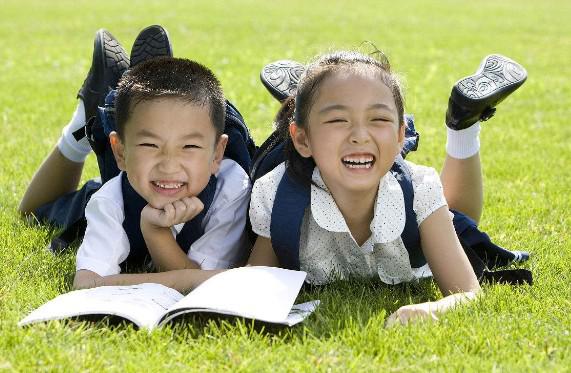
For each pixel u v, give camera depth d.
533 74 15.67
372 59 4.57
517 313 4.23
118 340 3.78
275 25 23.31
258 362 3.57
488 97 5.39
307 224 4.67
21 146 8.62
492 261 5.25
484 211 6.58
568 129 10.62
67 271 4.89
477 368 3.54
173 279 4.55
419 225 4.61
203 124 4.61
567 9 31.70
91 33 20.47
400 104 4.54
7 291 4.43
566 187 7.49
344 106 4.32
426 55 17.89
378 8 30.23
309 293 4.73
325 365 3.54
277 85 5.79
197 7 28.27
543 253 5.46
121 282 4.55
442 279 4.55
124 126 4.63
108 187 4.89
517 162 8.52
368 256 4.76
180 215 4.63
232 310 3.87
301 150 4.56
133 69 4.79
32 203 6.03
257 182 4.75
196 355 3.68
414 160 8.50
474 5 32.59
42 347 3.64
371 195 4.54
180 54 16.98
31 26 21.84
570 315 4.19
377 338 3.79
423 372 3.51
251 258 4.86
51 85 13.12
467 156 5.68
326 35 21.20
